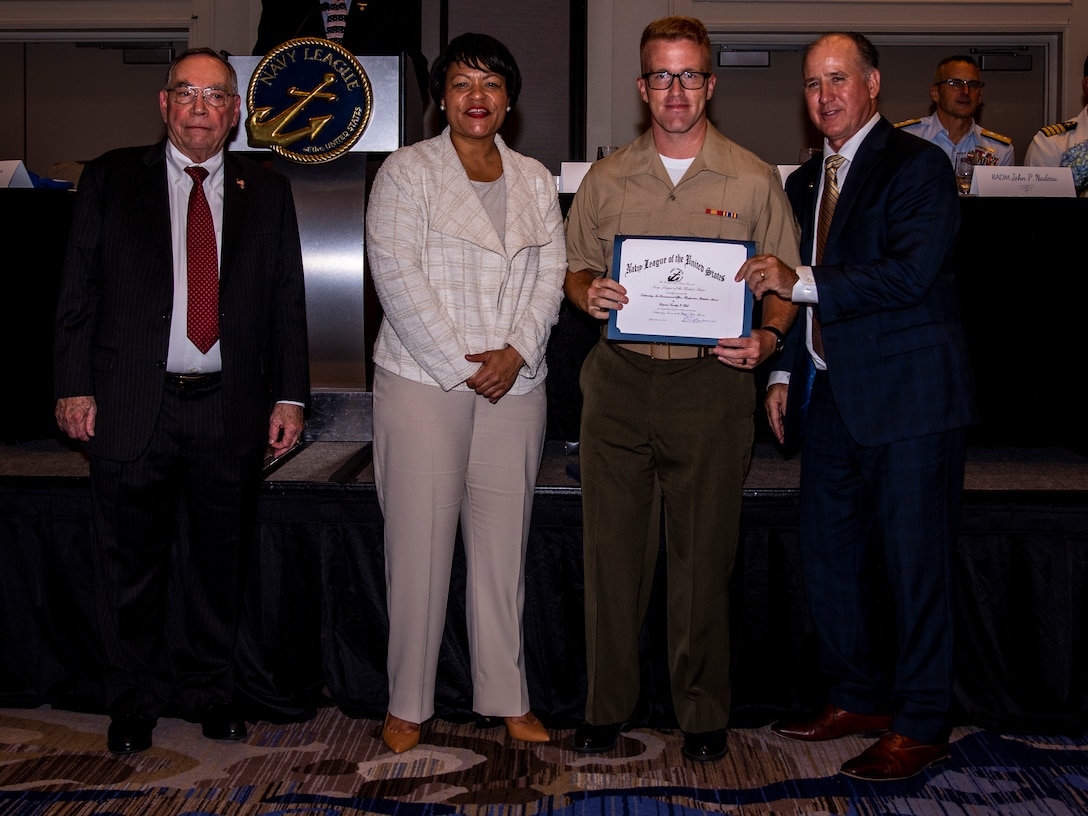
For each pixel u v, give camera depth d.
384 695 2.43
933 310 2.11
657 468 2.21
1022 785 2.12
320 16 3.53
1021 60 5.57
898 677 2.18
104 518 2.19
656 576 2.39
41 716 2.44
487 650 2.28
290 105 3.06
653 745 2.31
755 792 2.09
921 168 2.06
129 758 2.21
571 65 5.39
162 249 2.11
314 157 3.08
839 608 2.30
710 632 2.19
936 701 2.14
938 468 2.11
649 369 2.14
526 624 2.40
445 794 2.06
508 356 2.10
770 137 5.68
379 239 2.11
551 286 2.20
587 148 5.43
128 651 2.25
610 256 2.20
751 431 2.17
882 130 2.15
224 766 2.18
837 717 2.34
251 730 2.36
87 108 5.95
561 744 2.31
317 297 3.28
